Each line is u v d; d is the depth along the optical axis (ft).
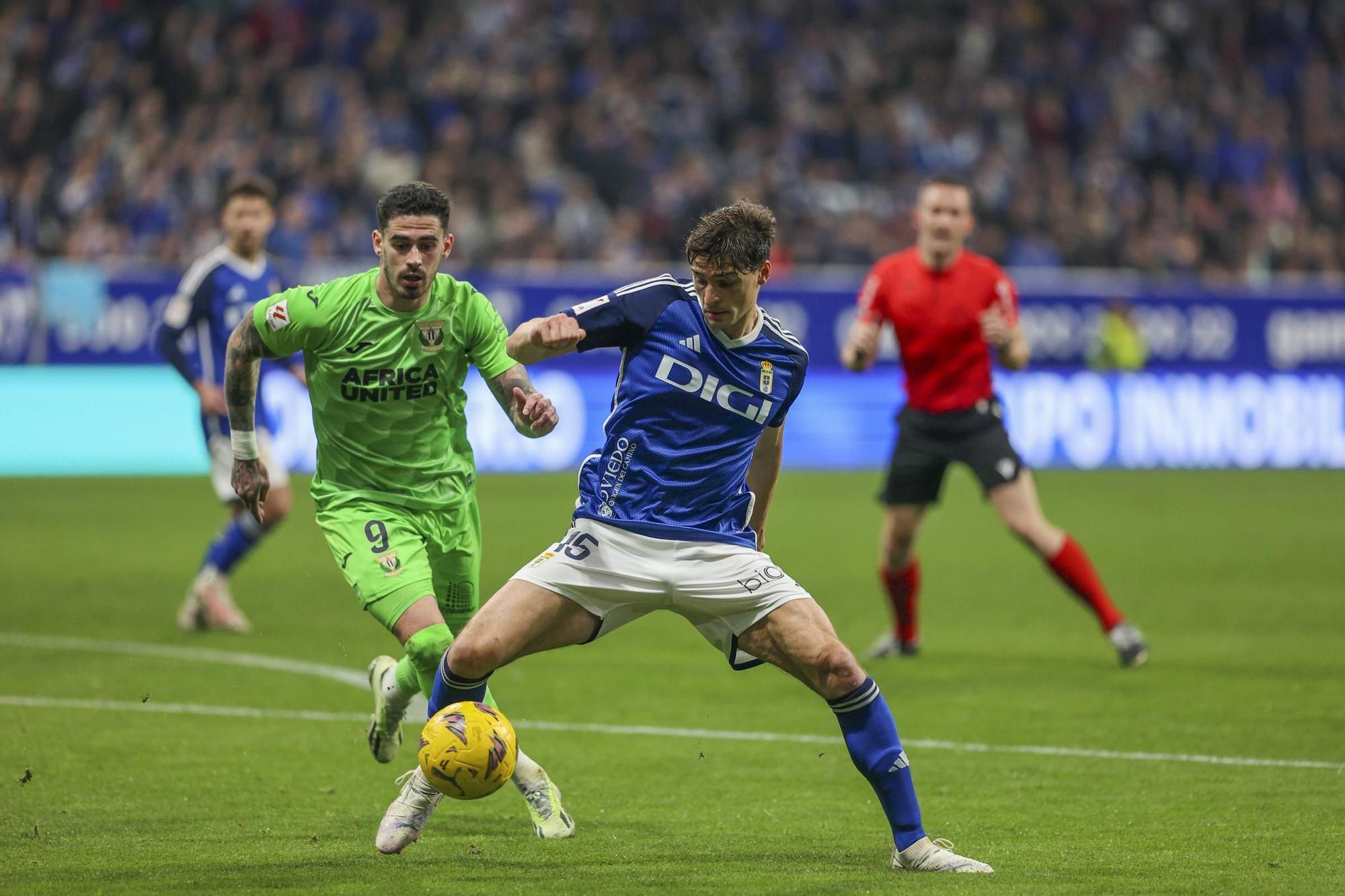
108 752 63.93
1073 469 203.72
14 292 175.11
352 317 53.01
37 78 220.02
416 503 54.60
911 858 47.11
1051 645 95.25
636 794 58.70
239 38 228.02
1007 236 232.12
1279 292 212.02
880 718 47.21
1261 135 269.03
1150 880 45.83
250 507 55.16
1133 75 269.03
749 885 45.01
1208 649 92.94
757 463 50.34
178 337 91.25
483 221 211.20
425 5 243.60
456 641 47.06
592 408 193.77
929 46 262.47
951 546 146.00
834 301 199.21
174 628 94.79
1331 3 288.92
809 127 242.78
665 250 218.79
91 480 177.37
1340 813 55.83
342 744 66.49
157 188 204.85
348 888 44.45
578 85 239.30
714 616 47.93
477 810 56.18
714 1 256.32
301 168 210.38
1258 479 199.21
